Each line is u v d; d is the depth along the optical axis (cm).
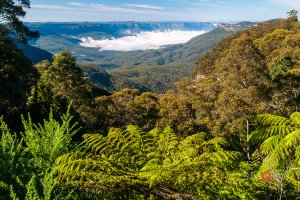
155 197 435
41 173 507
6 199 471
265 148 491
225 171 435
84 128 2106
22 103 2388
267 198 410
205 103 3962
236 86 3853
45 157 571
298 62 4309
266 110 3300
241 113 3111
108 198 455
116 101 4419
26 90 2812
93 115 3525
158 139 570
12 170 525
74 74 3644
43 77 3603
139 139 555
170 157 500
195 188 426
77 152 489
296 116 547
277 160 423
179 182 425
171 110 4078
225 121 3198
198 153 500
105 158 486
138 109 4162
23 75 2738
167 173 426
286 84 3694
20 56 2700
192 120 3728
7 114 1730
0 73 2342
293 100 3584
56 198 436
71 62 3697
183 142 522
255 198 404
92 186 457
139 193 444
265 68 4197
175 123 3928
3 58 2517
